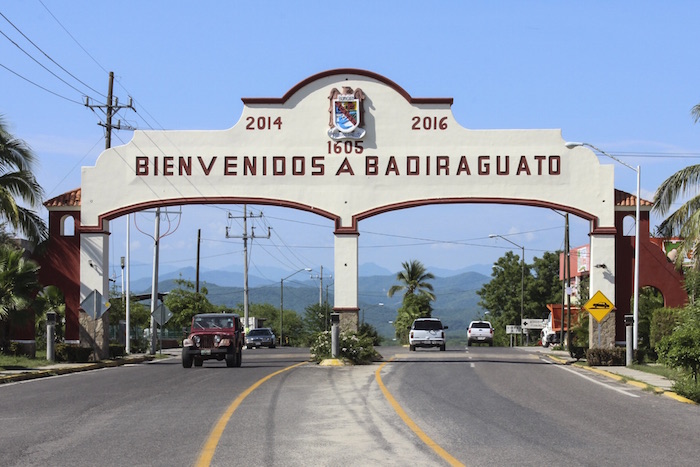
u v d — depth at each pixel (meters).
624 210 36.72
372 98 37.00
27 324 35.16
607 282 36.16
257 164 37.06
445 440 13.04
